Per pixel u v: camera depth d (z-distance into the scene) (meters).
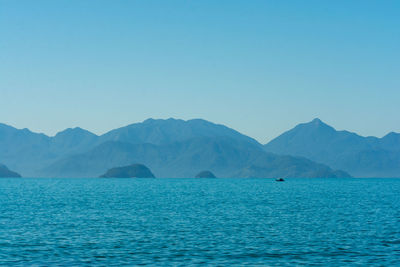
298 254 45.56
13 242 51.03
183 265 41.09
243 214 83.06
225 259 43.34
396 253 46.16
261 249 47.88
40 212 85.62
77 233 57.94
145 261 42.47
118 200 125.44
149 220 72.69
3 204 106.94
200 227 64.19
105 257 44.00
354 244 50.78
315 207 100.00
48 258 43.47
